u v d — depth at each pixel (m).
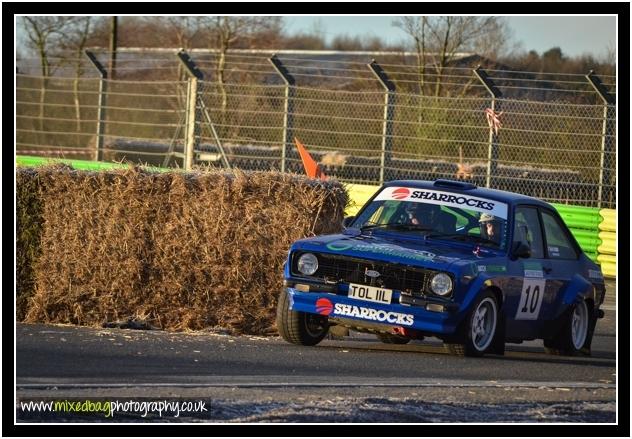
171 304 41.31
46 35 118.25
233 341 37.53
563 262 42.00
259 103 77.56
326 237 38.44
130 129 101.44
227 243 40.97
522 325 39.53
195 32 128.75
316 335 38.47
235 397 27.30
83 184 41.38
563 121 71.94
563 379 34.16
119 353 32.88
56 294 41.53
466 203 39.81
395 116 73.88
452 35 105.88
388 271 36.03
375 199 40.97
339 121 76.06
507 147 72.44
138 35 141.00
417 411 27.11
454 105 73.50
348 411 26.58
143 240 41.22
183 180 41.09
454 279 35.47
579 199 72.06
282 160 75.62
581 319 42.97
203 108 77.00
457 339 36.03
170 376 29.58
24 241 41.62
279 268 41.00
